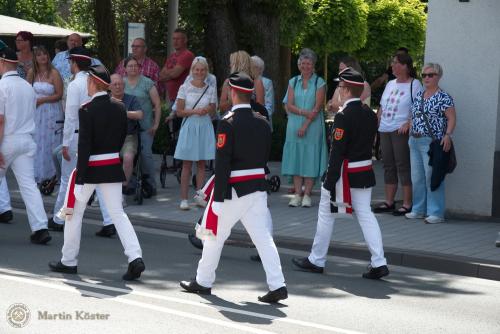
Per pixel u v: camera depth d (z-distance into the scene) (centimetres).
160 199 1816
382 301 1102
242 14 2502
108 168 1140
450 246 1410
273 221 1603
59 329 897
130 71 1772
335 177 1196
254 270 1252
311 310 1037
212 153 1683
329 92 5128
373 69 5228
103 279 1145
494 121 1645
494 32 1634
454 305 1101
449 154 1585
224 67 2492
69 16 5184
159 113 1798
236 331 922
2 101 1319
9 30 3222
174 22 2456
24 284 1086
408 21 4453
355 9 3947
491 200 1655
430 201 1614
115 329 905
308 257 1266
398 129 1648
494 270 1272
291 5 2580
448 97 1588
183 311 997
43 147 1806
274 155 2467
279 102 2598
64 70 1875
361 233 1502
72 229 1156
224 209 1048
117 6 3875
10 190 1878
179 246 1416
